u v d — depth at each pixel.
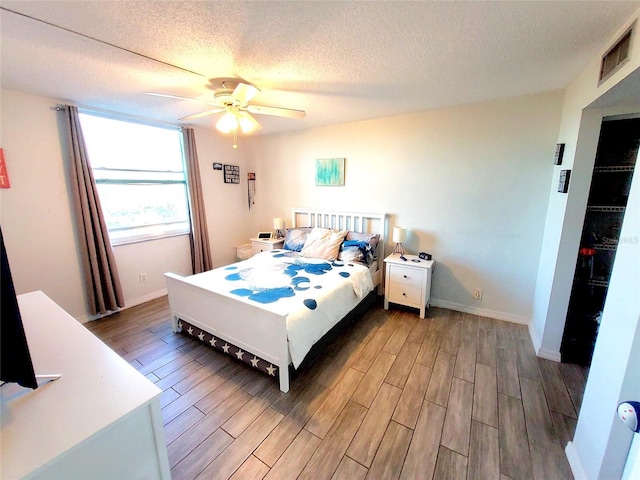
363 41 1.56
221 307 2.24
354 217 3.73
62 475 0.78
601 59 1.65
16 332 0.86
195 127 3.91
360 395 1.94
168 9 1.26
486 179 2.86
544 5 1.25
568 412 1.77
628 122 2.03
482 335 2.69
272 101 2.69
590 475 1.23
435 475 1.39
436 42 1.58
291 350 1.91
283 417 1.75
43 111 2.60
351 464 1.45
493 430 1.65
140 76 2.07
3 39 1.52
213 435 1.63
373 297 3.41
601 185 2.17
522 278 2.84
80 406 0.91
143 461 0.98
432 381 2.07
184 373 2.18
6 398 0.95
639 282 1.02
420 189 3.23
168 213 3.79
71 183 2.81
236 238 4.66
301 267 2.99
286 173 4.30
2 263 0.82
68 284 2.90
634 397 1.04
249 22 1.37
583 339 2.28
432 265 3.10
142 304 3.47
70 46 1.61
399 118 3.22
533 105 2.55
